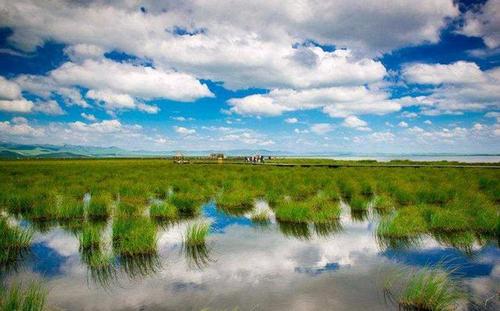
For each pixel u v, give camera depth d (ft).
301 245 32.07
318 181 79.82
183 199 49.47
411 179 84.02
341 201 58.95
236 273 24.64
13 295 18.76
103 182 79.00
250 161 207.41
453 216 37.96
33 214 44.11
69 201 48.78
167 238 34.50
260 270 25.23
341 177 89.25
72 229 38.65
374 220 43.27
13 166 164.96
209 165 161.17
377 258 27.99
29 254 29.25
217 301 20.01
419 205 47.47
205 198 61.87
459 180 78.64
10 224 39.81
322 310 18.71
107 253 29.30
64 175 100.17
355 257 28.25
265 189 68.74
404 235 34.83
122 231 33.68
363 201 50.01
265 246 31.63
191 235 32.32
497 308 18.72
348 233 36.58
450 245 31.60
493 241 32.91
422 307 18.94
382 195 55.98
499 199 57.21
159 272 24.91
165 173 104.94
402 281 22.90
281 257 28.43
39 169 132.87
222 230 38.06
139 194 61.57
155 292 21.36
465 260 27.25
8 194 56.54
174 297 20.61
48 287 22.17
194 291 21.49
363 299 20.11
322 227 39.45
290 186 72.18
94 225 40.50
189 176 95.86
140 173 106.42
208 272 24.88
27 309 17.66
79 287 22.17
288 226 40.09
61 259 27.89
